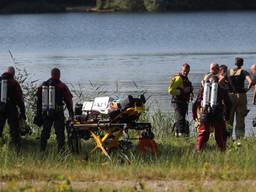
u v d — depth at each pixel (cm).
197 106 5169
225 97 4994
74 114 5178
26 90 6756
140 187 3712
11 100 5103
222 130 5012
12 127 5103
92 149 5094
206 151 4934
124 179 4100
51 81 4997
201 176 4131
